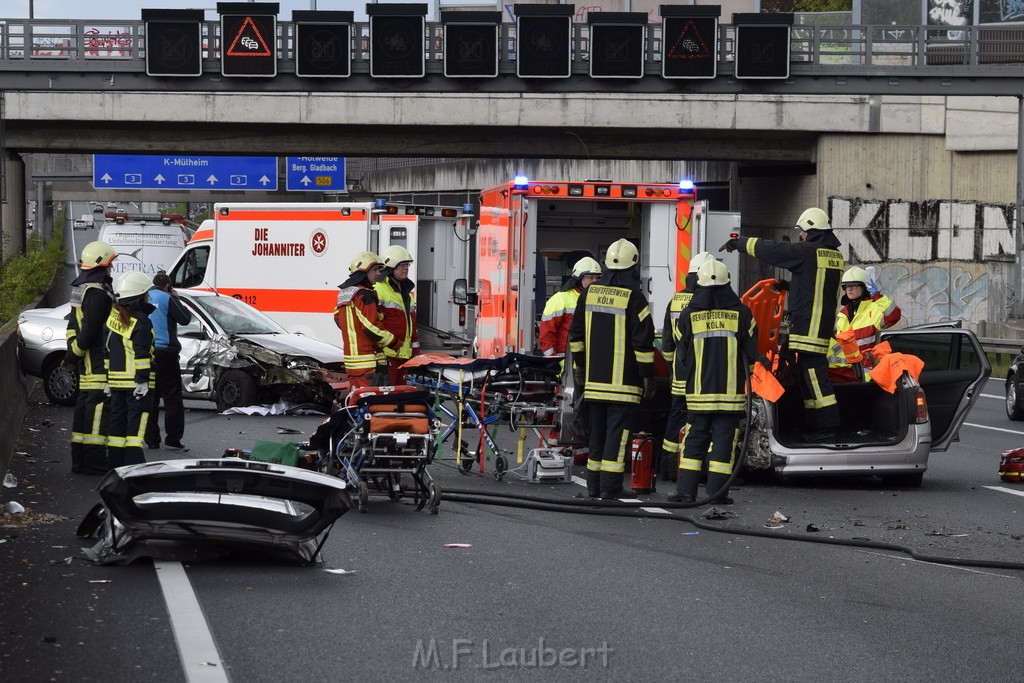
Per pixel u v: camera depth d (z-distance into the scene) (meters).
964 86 49.97
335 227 35.72
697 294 17.33
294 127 64.00
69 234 134.00
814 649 9.93
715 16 49.66
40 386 32.56
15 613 10.27
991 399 38.25
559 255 30.80
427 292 36.56
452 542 14.11
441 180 85.12
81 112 63.06
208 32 50.78
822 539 14.75
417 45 49.97
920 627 10.74
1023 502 18.41
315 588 11.52
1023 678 9.27
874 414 20.61
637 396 17.39
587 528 15.38
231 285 36.53
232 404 27.52
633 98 62.06
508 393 19.83
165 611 10.45
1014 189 63.59
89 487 17.20
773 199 70.38
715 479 17.45
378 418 15.98
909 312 65.12
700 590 11.97
